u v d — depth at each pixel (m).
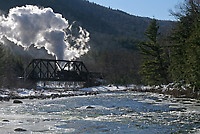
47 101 54.59
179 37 58.59
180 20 60.03
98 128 25.17
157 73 75.69
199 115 32.38
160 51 75.50
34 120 29.69
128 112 36.41
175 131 23.33
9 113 36.00
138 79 124.81
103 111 37.69
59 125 26.62
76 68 109.25
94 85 111.56
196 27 49.69
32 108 41.84
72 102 51.72
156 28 78.38
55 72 104.12
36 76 102.50
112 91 90.62
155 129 24.42
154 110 37.78
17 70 120.88
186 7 59.78
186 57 52.53
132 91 88.94
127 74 148.38
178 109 37.84
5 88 83.62
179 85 60.03
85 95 73.38
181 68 56.59
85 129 24.69
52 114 35.00
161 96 61.91
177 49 58.38
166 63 75.19
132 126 26.06
